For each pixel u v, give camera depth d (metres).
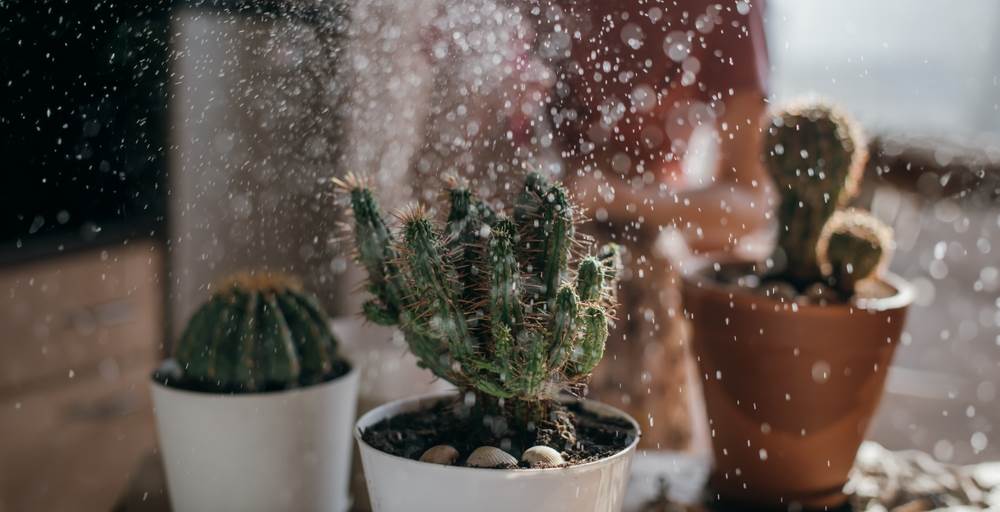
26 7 0.77
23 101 0.79
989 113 2.36
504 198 0.80
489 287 0.67
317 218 0.87
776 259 0.96
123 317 1.07
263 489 0.80
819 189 0.93
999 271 2.68
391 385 0.89
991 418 1.83
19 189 0.85
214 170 0.83
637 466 0.98
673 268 1.07
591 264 0.68
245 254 0.89
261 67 0.80
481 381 0.68
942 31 2.36
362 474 0.87
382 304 0.73
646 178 0.96
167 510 0.86
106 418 1.21
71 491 1.20
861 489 0.94
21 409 1.15
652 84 0.91
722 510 0.91
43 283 1.10
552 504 0.66
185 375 0.82
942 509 0.91
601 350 0.68
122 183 0.85
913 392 1.95
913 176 1.46
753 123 1.05
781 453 0.91
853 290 0.94
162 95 0.80
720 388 0.92
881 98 1.79
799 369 0.89
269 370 0.80
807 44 1.16
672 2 0.91
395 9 0.81
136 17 0.78
